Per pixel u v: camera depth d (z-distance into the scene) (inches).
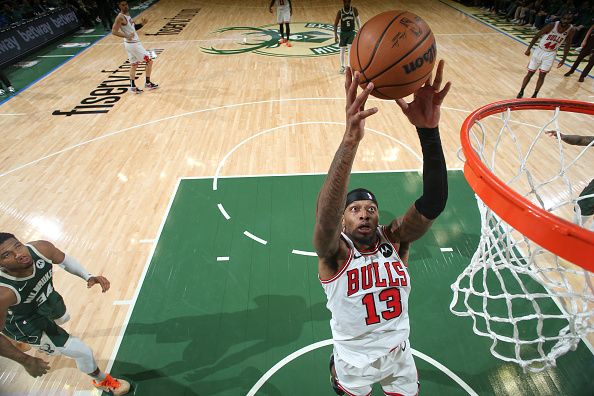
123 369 112.6
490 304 128.7
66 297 134.0
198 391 107.0
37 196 183.8
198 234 159.8
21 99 290.0
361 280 70.7
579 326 91.3
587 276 82.1
